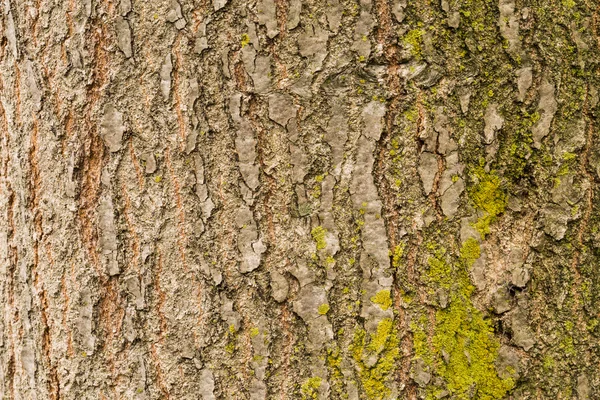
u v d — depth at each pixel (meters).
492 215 1.29
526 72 1.29
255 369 1.29
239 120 1.29
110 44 1.30
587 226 1.29
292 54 1.29
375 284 1.29
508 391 1.29
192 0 1.29
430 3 1.29
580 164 1.29
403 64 1.29
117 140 1.30
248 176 1.29
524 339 1.29
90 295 1.30
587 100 1.29
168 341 1.30
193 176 1.29
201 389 1.30
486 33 1.29
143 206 1.30
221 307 1.29
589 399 1.29
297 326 1.29
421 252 1.29
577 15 1.29
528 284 1.29
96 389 1.30
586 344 1.29
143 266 1.30
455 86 1.29
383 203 1.29
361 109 1.29
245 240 1.29
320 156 1.29
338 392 1.29
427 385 1.29
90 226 1.30
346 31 1.29
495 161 1.29
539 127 1.29
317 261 1.29
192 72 1.29
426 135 1.29
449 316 1.29
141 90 1.29
